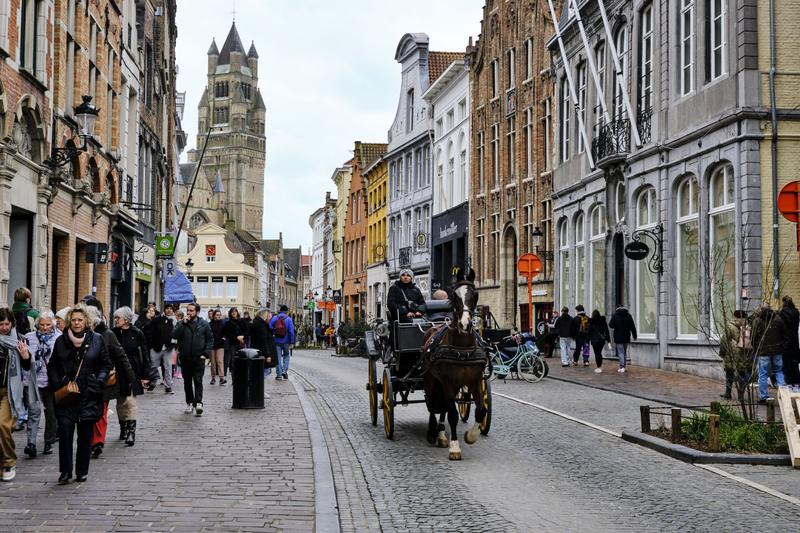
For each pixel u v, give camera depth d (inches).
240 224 7381.9
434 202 2181.3
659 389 791.1
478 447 495.2
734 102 858.1
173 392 850.1
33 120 795.4
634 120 1069.8
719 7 909.8
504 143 1724.9
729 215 879.7
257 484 378.9
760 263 829.8
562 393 790.5
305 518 318.3
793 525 315.3
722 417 505.4
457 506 348.2
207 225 4222.4
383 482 397.1
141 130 1453.0
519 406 690.2
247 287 4335.6
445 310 581.0
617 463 443.8
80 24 973.2
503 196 1718.8
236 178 7411.4
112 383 390.3
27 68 800.3
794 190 765.9
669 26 1021.8
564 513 335.0
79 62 973.2
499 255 1739.7
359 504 352.8
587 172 1294.3
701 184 926.4
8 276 746.8
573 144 1375.5
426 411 682.8
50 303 875.4
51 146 852.0
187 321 644.1
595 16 1269.7
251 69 7623.0
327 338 2554.1
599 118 1279.5
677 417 484.7
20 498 347.3
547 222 1530.5
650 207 1082.1
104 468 415.8
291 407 702.5
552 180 1497.3
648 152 1052.5
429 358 468.4
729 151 865.5
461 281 470.3
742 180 842.2
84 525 303.7
